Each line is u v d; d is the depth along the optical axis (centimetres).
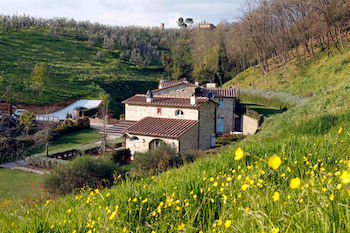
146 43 12988
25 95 5344
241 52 8538
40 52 8850
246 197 362
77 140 3747
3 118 3812
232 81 7469
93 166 1683
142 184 536
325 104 1380
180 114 3186
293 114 1545
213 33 11119
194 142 3016
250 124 3891
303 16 6481
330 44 6012
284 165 487
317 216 253
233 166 573
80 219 423
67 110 5331
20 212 631
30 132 3753
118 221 367
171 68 10431
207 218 363
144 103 3381
